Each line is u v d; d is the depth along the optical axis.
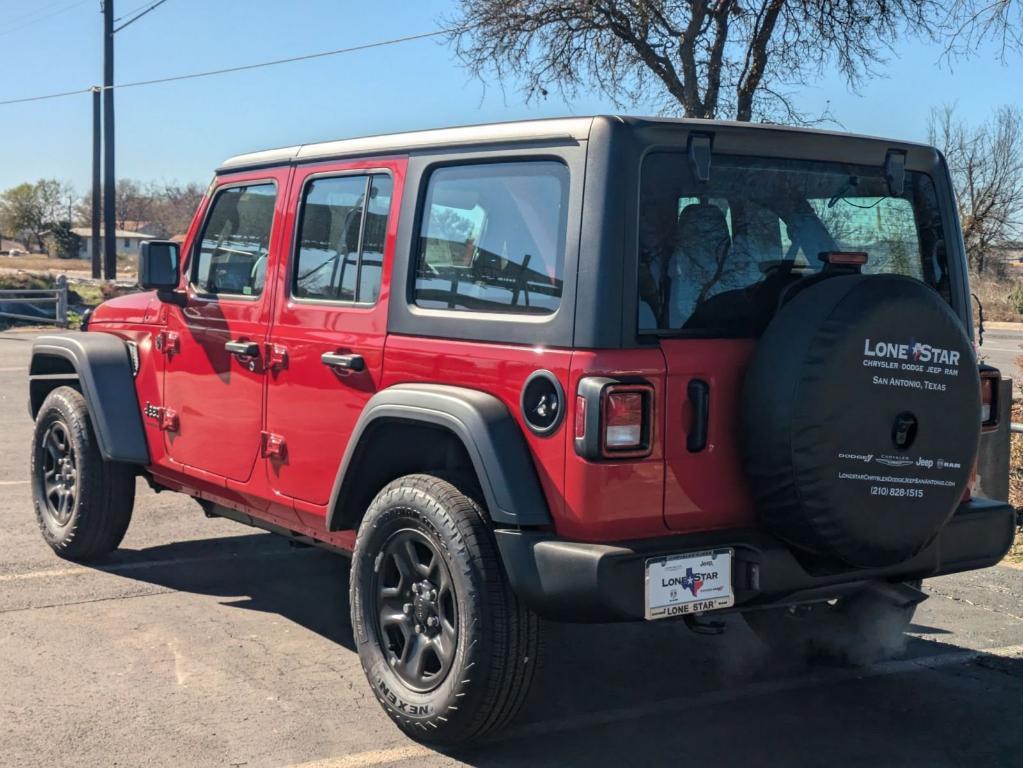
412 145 4.36
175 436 5.62
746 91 20.11
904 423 3.71
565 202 3.74
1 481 8.70
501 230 3.96
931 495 3.79
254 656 4.92
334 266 4.67
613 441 3.54
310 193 4.88
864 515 3.65
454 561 3.82
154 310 5.80
